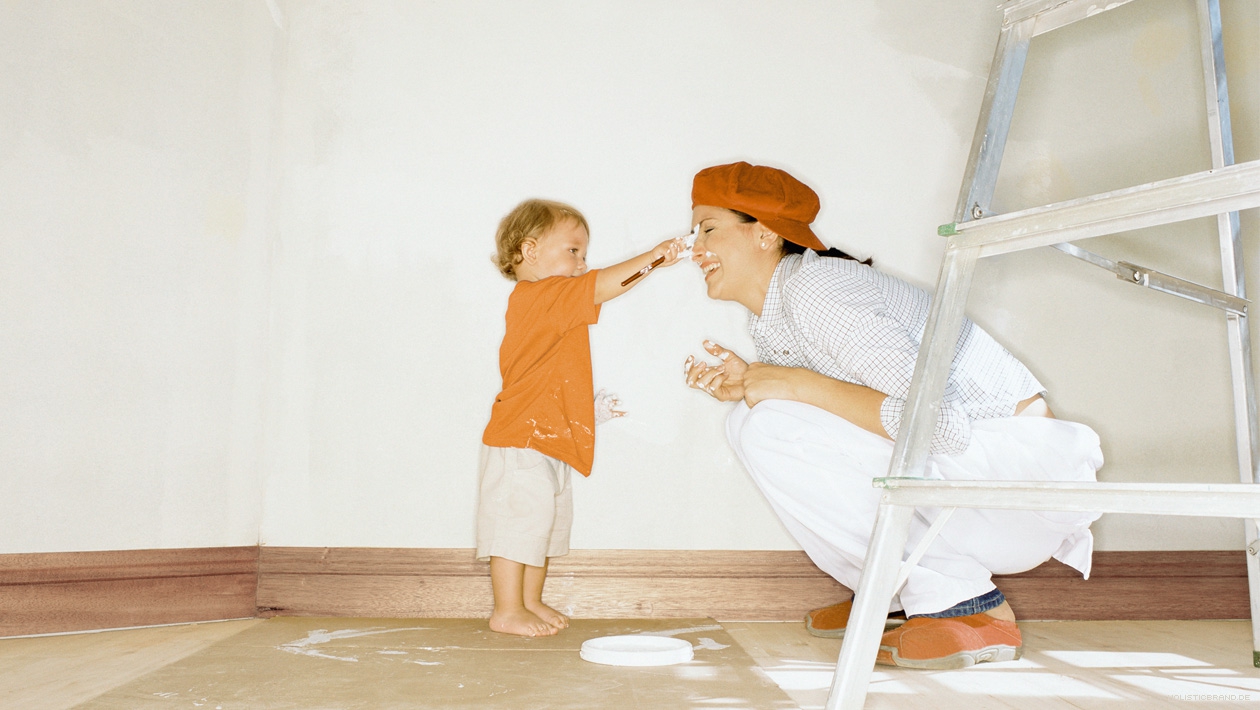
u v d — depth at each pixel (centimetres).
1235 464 232
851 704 102
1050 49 240
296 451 214
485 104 228
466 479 215
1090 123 239
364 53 227
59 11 196
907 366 152
